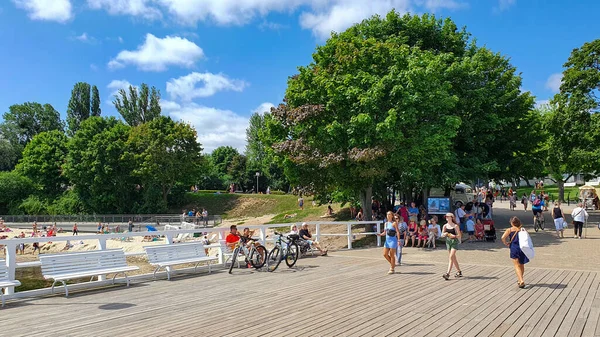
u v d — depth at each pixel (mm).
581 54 33969
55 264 10156
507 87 31031
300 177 24922
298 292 10062
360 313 7992
